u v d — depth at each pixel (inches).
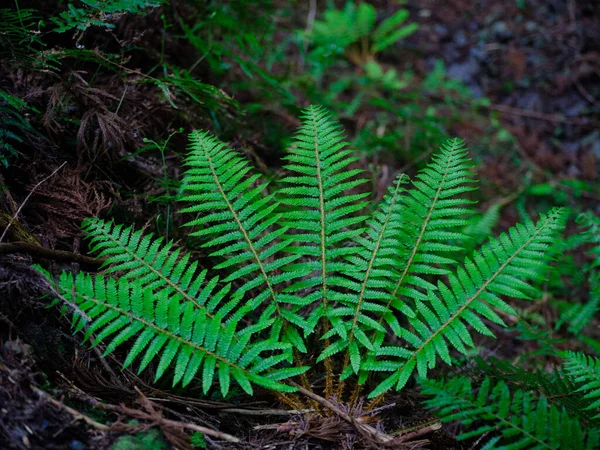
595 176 112.7
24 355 51.8
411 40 141.6
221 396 58.6
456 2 147.3
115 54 69.8
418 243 60.7
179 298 56.7
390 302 58.9
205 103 73.1
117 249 58.2
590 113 122.6
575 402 59.1
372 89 119.8
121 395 55.1
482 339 80.7
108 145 66.6
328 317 58.3
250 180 61.1
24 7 70.2
